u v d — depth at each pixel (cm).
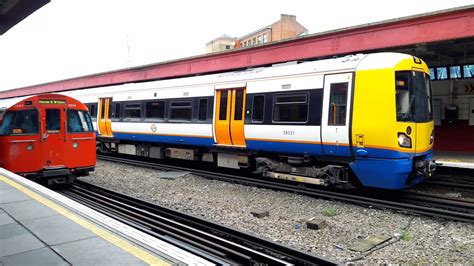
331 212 724
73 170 974
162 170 1329
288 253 516
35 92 3797
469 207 762
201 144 1223
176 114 1309
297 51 1426
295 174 967
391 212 741
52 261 360
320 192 902
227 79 1127
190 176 1182
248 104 1056
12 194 657
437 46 1233
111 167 1412
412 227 645
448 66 1507
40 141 921
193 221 681
